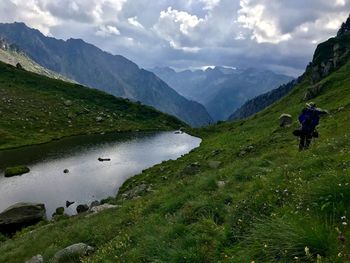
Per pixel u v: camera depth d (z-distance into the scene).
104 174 76.31
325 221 6.57
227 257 7.54
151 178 59.38
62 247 18.25
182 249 8.80
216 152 57.69
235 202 11.44
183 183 21.05
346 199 7.18
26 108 176.00
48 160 94.00
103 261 12.27
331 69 138.88
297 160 15.26
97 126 176.12
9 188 65.94
